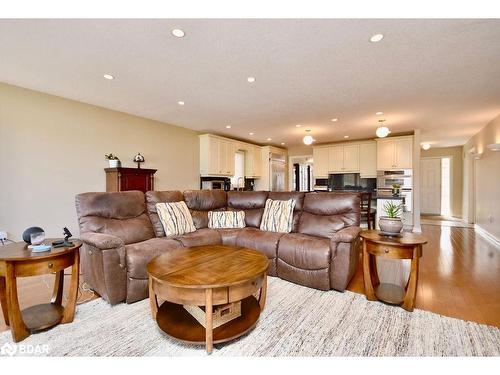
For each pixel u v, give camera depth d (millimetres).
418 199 5641
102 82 2998
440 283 2588
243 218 3607
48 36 2037
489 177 4906
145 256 2256
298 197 3400
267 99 3596
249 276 1632
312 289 2465
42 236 1862
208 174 5594
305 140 5551
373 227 5227
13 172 3096
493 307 2076
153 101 3688
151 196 3139
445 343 1600
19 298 2256
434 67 2623
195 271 1707
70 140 3594
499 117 4344
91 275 2285
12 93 3072
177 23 1894
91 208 2523
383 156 6035
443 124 5098
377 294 2229
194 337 1564
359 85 3096
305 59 2459
